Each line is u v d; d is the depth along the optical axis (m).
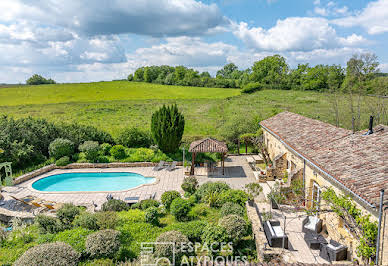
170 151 27.78
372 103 25.98
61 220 13.77
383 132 12.73
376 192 8.39
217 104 53.69
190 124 40.38
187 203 14.40
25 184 21.62
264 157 24.31
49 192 20.05
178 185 21.36
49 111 47.00
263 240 10.62
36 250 8.89
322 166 11.73
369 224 8.41
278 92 62.84
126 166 26.44
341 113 31.84
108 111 48.12
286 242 10.77
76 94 65.12
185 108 51.16
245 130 31.36
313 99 51.91
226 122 36.62
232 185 20.86
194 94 67.56
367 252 8.50
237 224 10.62
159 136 27.30
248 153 29.89
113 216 12.96
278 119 25.14
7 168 22.22
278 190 15.43
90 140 29.38
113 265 9.62
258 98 57.19
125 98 62.00
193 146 23.83
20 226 13.70
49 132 28.33
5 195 19.38
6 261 10.14
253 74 81.00
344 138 14.03
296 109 43.69
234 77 113.88
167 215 15.09
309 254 10.51
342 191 10.33
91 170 25.19
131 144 29.61
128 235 11.77
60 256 8.79
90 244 9.91
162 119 27.05
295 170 15.77
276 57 80.44
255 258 10.21
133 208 16.69
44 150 27.88
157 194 19.53
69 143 27.09
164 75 103.62
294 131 19.20
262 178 20.67
